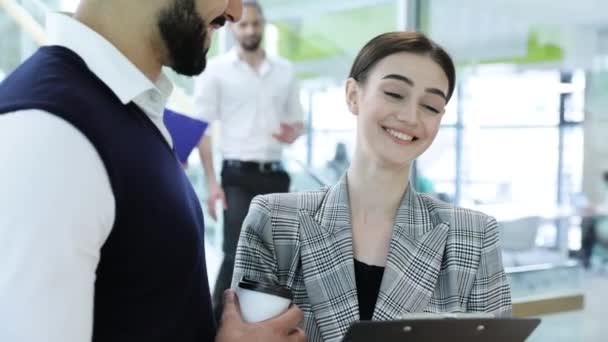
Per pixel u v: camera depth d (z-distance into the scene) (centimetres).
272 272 124
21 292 76
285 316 108
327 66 573
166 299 99
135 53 101
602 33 544
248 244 125
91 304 84
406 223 126
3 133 81
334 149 485
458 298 122
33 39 384
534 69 518
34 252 77
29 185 78
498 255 127
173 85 111
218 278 317
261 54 381
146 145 96
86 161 83
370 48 126
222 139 382
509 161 508
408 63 120
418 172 460
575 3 523
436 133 124
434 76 121
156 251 95
